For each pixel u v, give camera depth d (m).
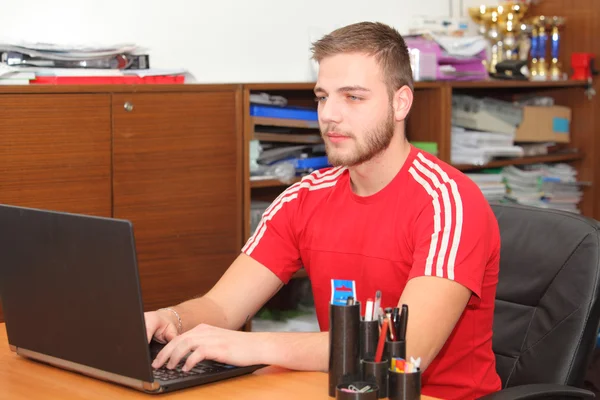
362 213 1.81
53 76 2.51
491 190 3.68
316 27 3.45
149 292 2.67
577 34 4.04
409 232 1.73
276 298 3.13
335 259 1.83
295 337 1.57
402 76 1.76
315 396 1.41
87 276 1.41
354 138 1.73
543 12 4.13
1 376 1.52
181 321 1.76
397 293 1.76
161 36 3.04
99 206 2.55
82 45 2.58
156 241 2.68
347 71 1.72
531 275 1.87
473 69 3.52
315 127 3.09
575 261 1.82
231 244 2.84
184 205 2.72
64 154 2.48
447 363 1.76
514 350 1.87
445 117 3.38
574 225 1.86
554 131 3.94
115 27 2.95
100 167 2.55
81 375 1.52
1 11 2.72
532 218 1.92
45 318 1.52
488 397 1.53
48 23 2.81
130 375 1.42
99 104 2.53
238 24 3.23
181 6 3.08
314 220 1.88
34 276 1.50
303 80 3.44
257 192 3.27
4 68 2.43
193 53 3.12
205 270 2.79
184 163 2.71
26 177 2.42
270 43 3.32
